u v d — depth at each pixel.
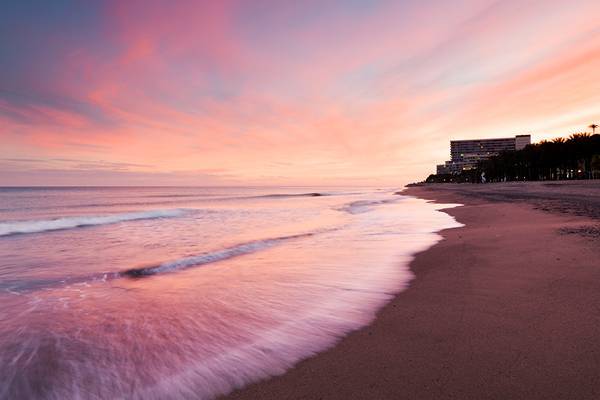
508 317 4.01
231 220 20.41
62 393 3.00
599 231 9.14
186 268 7.79
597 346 3.21
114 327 4.43
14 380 3.21
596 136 71.00
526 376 2.80
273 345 3.72
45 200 55.00
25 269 7.91
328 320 4.35
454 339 3.54
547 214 14.83
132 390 3.01
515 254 7.13
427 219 16.66
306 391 2.80
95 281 6.80
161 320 4.62
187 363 3.44
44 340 4.07
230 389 2.93
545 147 84.94
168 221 20.28
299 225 16.81
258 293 5.68
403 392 2.69
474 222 14.06
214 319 4.61
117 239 12.99
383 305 4.77
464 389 2.68
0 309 5.18
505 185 79.06
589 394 2.54
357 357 3.32
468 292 5.02
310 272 6.95
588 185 54.78
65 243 12.16
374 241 10.41
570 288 4.86
